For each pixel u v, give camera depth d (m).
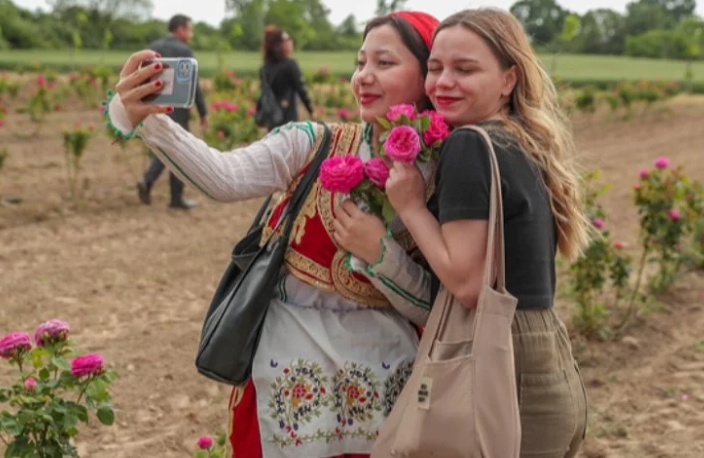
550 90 2.53
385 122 2.43
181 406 4.77
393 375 2.64
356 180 2.42
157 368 5.21
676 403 4.96
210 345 2.62
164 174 11.16
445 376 2.24
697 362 5.57
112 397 4.80
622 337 5.95
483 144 2.27
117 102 2.45
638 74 44.69
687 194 6.84
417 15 2.63
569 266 6.09
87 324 5.92
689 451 4.39
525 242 2.32
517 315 2.34
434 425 2.22
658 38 67.38
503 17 2.42
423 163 2.44
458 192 2.26
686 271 7.45
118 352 5.43
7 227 8.36
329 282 2.62
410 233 2.41
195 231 8.66
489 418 2.18
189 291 6.78
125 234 8.40
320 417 2.59
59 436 3.15
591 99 22.11
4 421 3.05
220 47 28.69
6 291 6.51
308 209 2.62
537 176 2.35
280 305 2.68
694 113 23.16
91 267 7.25
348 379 2.61
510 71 2.41
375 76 2.58
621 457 4.34
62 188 10.22
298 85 10.44
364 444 2.62
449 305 2.34
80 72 22.91
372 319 2.66
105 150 13.12
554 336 2.40
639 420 4.76
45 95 17.06
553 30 62.28
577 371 2.49
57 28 63.88
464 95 2.39
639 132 18.95
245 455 2.67
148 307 6.33
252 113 11.84
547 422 2.35
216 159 2.55
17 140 14.02
